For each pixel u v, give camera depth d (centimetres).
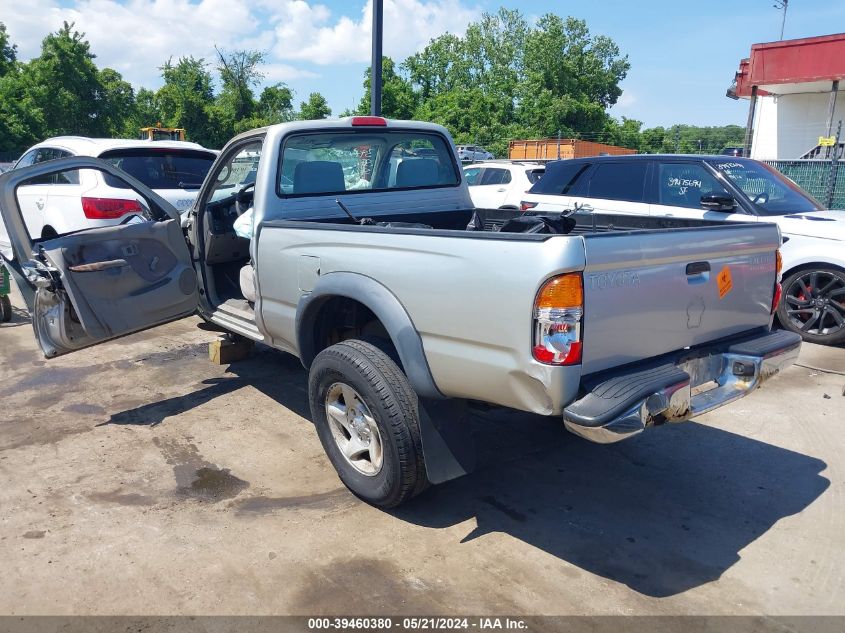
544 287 261
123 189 684
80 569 302
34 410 482
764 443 440
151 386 529
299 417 472
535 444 437
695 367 329
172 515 347
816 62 1711
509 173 1156
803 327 659
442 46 6353
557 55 5106
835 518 350
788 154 2062
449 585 294
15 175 422
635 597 288
